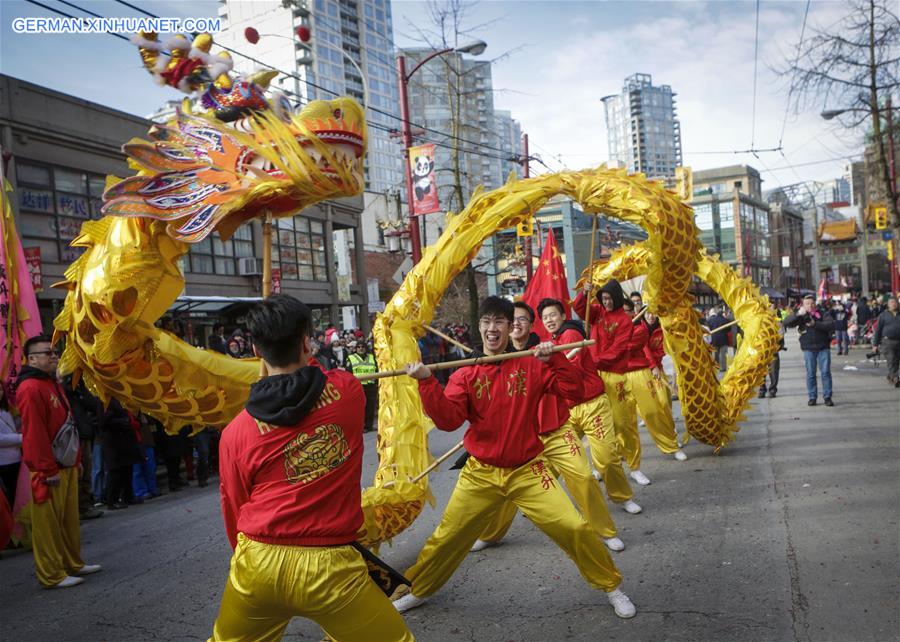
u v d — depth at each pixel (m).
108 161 14.45
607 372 6.69
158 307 3.76
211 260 17.78
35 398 4.87
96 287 3.61
